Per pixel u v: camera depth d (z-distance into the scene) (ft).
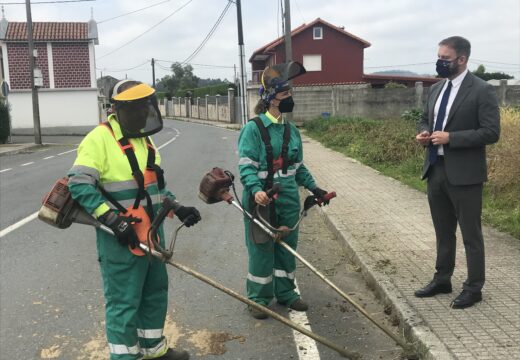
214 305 15.11
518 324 12.19
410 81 126.21
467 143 12.39
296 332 13.30
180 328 13.67
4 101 78.59
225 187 12.76
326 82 126.21
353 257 18.49
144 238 10.30
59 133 99.14
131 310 10.44
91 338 13.21
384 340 12.70
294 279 15.46
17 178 41.09
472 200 12.81
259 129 13.39
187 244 21.31
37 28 98.63
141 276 10.49
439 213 13.66
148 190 10.51
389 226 21.75
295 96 89.71
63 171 44.62
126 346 10.53
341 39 125.18
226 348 12.59
